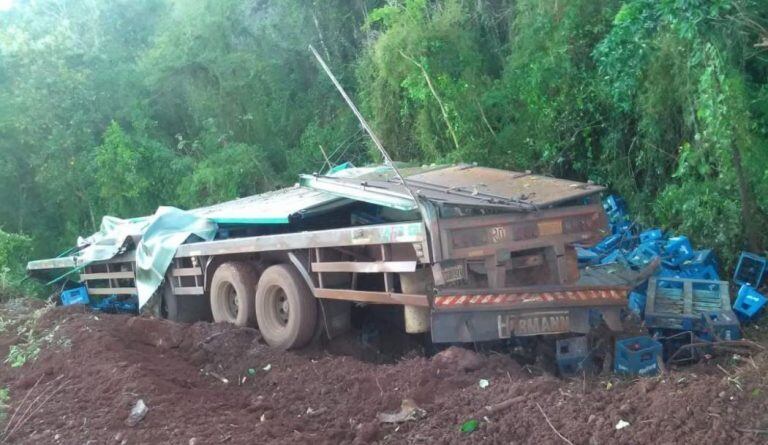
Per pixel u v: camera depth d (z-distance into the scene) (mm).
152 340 8586
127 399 5977
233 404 6281
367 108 15266
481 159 11805
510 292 6199
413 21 13102
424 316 6723
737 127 7895
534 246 6605
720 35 7672
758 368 4676
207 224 10359
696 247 9055
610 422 4465
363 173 9227
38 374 7301
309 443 5090
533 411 4855
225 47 20266
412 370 6027
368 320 8539
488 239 6391
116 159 19078
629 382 5211
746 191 8305
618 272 7656
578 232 6883
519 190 7129
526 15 12336
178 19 21734
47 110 19641
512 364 6129
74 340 8047
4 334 9570
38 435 5574
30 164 20188
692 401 4395
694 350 6605
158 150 19625
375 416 5531
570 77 11180
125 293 12094
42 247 20844
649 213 10359
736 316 7051
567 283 6719
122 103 21000
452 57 12922
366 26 15297
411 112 13742
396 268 6688
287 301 8242
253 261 9211
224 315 9430
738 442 4016
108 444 5227
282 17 21484
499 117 12539
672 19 7434
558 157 11305
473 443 4641
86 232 20594
